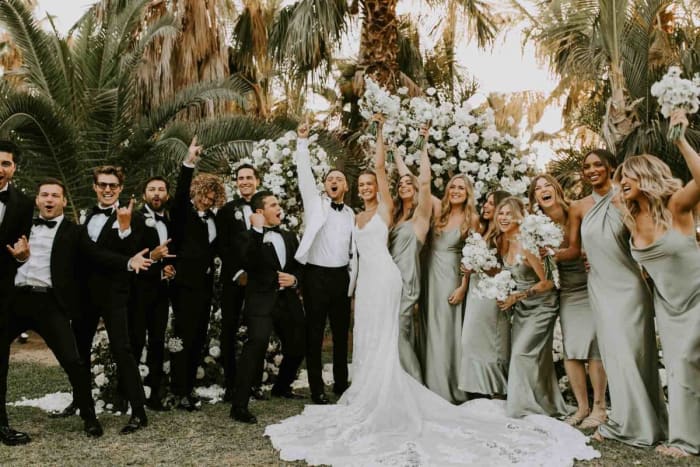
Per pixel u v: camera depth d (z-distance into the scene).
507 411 4.52
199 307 4.92
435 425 4.17
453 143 5.90
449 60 11.65
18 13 8.62
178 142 8.42
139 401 4.26
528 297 4.61
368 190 5.10
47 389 5.87
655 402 4.02
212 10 12.03
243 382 4.48
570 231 4.48
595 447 3.83
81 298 4.38
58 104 8.93
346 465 3.41
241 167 5.26
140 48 9.40
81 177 8.48
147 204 5.02
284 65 10.12
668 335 3.79
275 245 4.95
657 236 3.74
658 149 8.13
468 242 4.64
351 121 10.92
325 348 9.72
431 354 5.08
